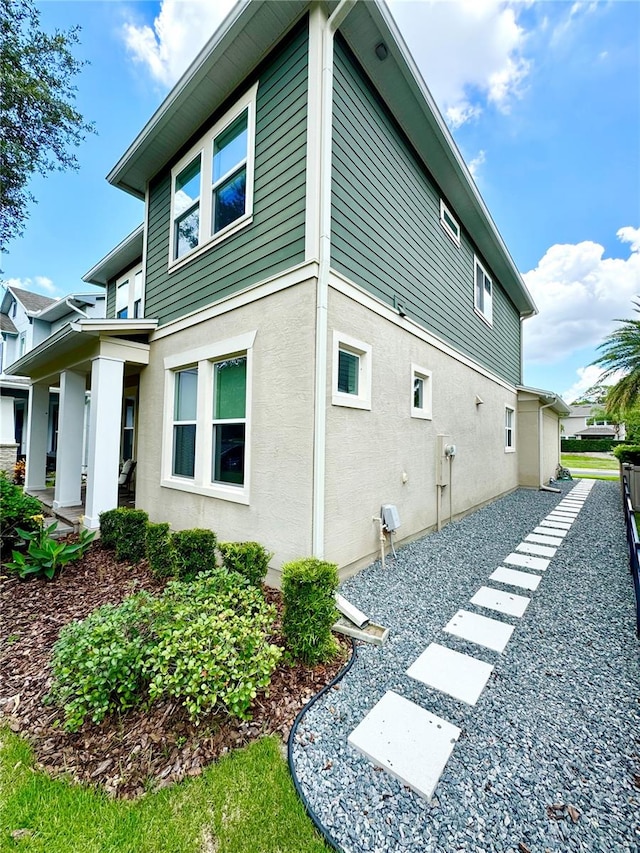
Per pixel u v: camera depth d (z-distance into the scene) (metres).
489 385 9.37
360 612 3.25
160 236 6.34
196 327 5.20
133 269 9.85
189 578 3.58
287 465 3.81
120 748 1.99
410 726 2.12
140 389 6.48
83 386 7.40
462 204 7.18
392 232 5.13
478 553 5.16
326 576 2.77
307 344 3.67
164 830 1.58
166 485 5.60
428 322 6.18
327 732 2.07
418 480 5.74
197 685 2.04
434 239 6.45
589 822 1.59
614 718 2.19
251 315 4.31
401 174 5.41
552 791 1.73
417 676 2.56
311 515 3.58
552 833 1.55
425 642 2.97
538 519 7.37
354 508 4.23
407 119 5.34
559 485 13.07
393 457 5.04
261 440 4.11
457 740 2.02
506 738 2.04
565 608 3.57
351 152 4.27
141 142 5.81
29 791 1.76
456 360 7.29
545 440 13.26
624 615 3.46
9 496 5.17
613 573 4.49
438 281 6.56
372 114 4.73
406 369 5.38
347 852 1.48
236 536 4.36
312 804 1.68
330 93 3.77
